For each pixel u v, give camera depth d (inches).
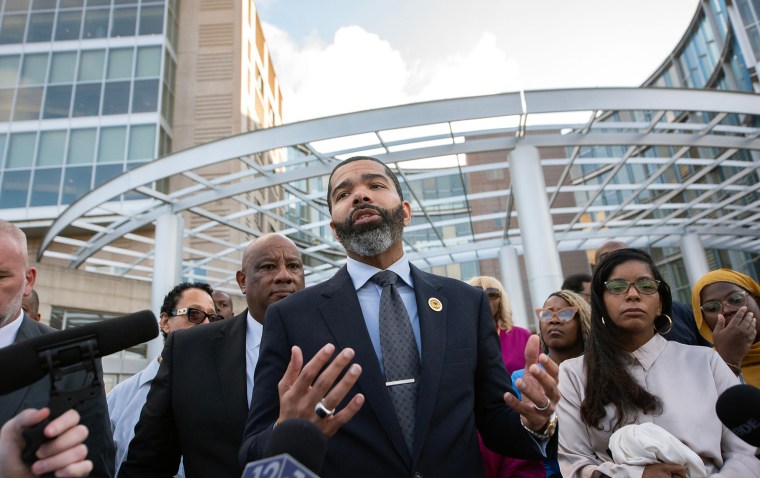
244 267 133.7
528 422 69.8
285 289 126.4
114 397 157.2
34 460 48.7
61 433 49.5
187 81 1067.3
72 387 72.9
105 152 943.0
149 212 476.4
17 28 1023.0
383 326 80.2
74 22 1035.3
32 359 49.6
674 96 383.6
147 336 58.2
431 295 86.8
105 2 1051.9
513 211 567.5
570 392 102.0
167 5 1058.1
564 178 484.1
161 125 976.3
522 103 374.6
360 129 386.0
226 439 104.7
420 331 80.9
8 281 87.6
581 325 147.5
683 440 86.0
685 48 1168.2
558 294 154.0
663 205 577.0
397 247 91.7
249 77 1146.7
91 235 914.1
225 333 122.3
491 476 118.0
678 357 96.7
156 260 454.9
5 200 908.6
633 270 99.7
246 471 40.7
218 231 867.4
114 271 857.5
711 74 1058.1
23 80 986.7
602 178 1000.9
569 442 96.7
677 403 90.1
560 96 377.4
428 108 382.6
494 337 87.8
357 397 57.9
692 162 471.8
